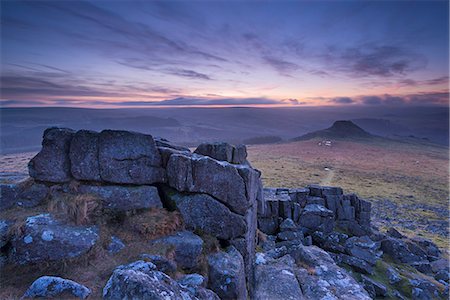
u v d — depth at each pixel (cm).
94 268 1212
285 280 1684
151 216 1636
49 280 985
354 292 1595
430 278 3178
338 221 3944
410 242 4109
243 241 1805
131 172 1748
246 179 1866
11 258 1198
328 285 1644
